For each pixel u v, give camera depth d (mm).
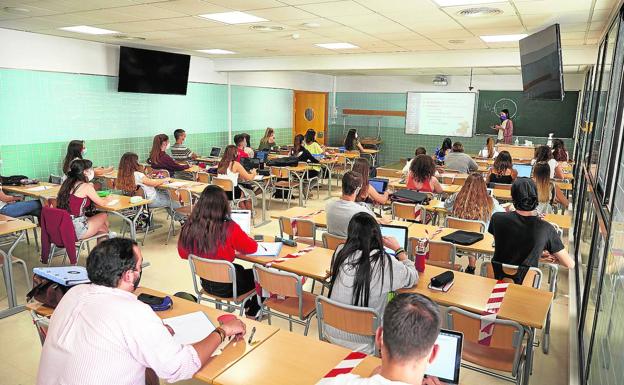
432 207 4840
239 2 4250
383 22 5105
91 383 1543
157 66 8133
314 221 4211
